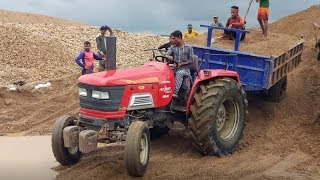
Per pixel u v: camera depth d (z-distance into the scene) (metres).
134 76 5.63
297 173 5.47
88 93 5.55
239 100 6.31
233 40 8.79
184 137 6.94
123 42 15.82
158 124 6.12
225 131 6.27
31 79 10.19
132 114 5.70
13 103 8.53
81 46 14.34
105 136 5.41
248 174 5.43
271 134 6.94
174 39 6.14
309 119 7.58
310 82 9.33
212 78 6.24
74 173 5.42
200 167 5.61
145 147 5.38
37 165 5.70
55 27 16.64
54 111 8.34
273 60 6.99
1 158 5.96
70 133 5.44
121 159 5.89
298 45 8.36
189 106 5.99
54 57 12.20
